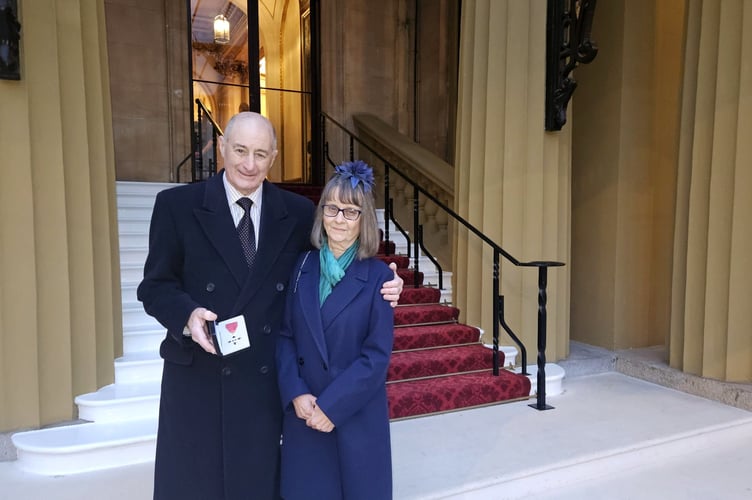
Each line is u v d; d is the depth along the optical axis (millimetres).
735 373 3697
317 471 1575
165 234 1525
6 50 2588
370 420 1588
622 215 4719
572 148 5098
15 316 2703
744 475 2787
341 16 7203
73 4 2898
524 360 3752
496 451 2793
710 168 3785
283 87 7707
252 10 7004
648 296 4898
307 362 1586
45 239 2785
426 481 2443
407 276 4738
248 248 1576
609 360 4508
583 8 3760
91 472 2555
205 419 1513
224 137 1536
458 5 7312
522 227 4129
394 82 7578
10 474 2525
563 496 2547
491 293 4203
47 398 2807
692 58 3934
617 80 4664
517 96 4078
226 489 1493
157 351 3447
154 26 6418
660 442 2975
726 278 3719
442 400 3385
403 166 5969
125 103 6297
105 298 3078
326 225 1602
